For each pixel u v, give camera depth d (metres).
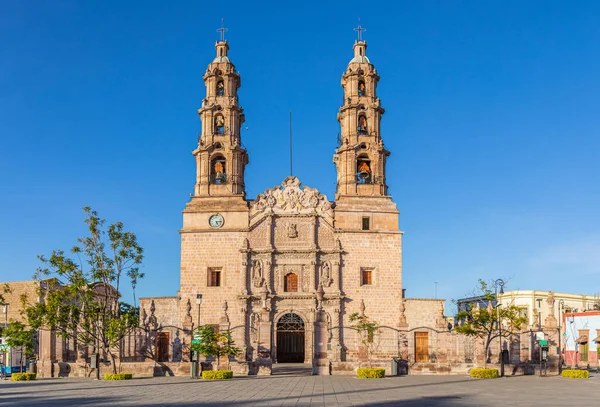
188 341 68.94
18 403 38.66
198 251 83.12
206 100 88.62
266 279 82.00
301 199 84.44
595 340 97.12
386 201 85.06
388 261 83.19
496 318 65.19
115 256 67.56
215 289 82.00
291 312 81.69
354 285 82.25
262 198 84.50
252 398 40.41
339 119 90.00
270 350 75.00
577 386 50.19
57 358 73.00
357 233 83.38
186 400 39.31
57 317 65.38
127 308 89.88
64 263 66.06
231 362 65.38
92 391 47.00
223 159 87.00
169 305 82.06
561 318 115.12
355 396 41.84
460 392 44.88
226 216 83.94
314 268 82.31
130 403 37.81
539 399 39.84
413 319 81.62
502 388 48.22
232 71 89.38
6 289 78.81
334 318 80.81
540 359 63.25
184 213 84.25
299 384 52.50
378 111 88.25
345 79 89.56
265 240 83.38
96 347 69.62
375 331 78.31
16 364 77.69
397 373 64.50
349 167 85.94
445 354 68.06
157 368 65.19
